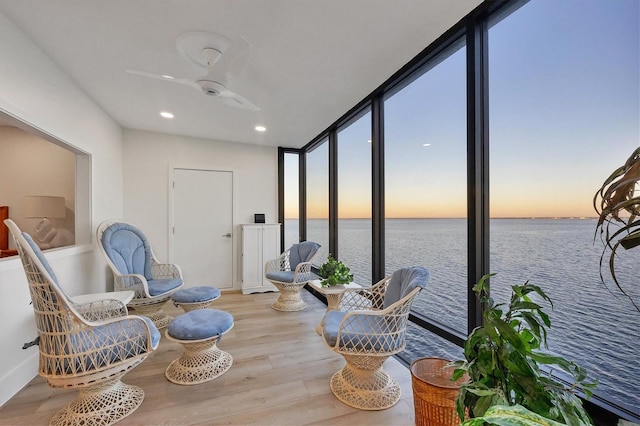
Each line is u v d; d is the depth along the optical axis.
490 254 1.74
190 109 3.15
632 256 1.17
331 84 2.59
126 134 3.83
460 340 1.84
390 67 2.31
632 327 1.18
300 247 3.84
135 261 3.10
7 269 1.75
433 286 2.18
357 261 3.26
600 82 1.25
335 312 2.11
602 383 1.26
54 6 1.64
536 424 0.65
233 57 1.78
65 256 2.40
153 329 1.71
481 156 1.75
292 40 1.95
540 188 1.47
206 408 1.65
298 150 4.91
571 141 1.35
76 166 2.80
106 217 3.25
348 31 1.87
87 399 1.57
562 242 1.39
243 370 2.05
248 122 3.59
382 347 1.64
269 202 4.69
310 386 1.87
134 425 1.51
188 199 4.18
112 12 1.69
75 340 1.44
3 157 3.46
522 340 0.97
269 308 3.49
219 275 4.35
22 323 1.86
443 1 1.62
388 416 1.60
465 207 1.92
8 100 1.75
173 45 2.01
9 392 1.74
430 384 1.36
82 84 2.56
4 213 3.38
